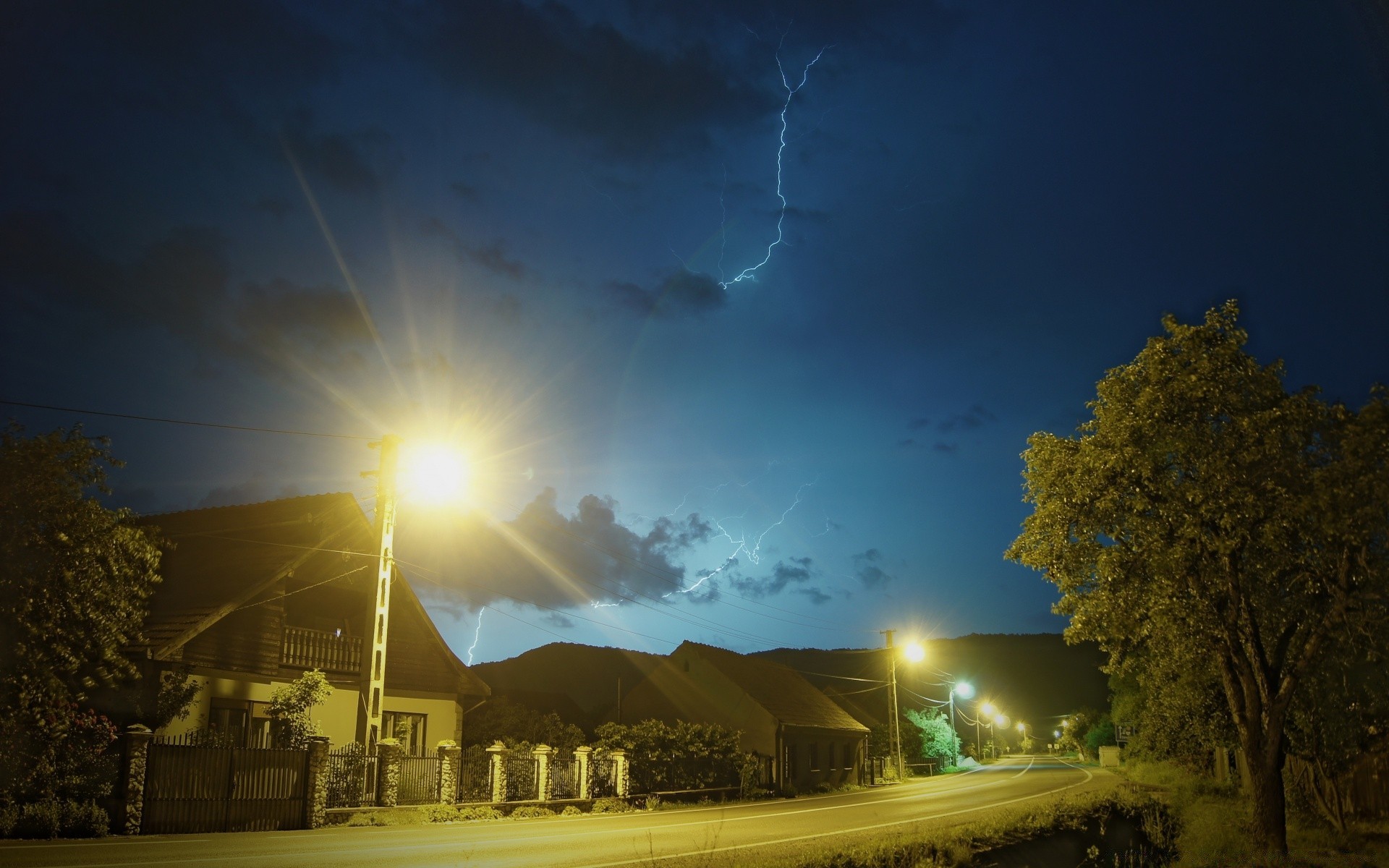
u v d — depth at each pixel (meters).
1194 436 14.86
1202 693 23.20
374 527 25.59
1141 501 15.32
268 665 26.64
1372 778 19.89
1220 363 15.06
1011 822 17.33
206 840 17.28
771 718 45.78
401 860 14.27
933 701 91.38
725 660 50.75
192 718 24.19
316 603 30.20
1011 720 146.62
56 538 18.62
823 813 27.09
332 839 17.91
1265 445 14.31
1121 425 15.43
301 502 30.52
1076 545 16.30
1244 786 26.58
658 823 23.11
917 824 22.44
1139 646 20.00
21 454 18.78
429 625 32.28
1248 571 15.70
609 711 53.09
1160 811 22.67
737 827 21.83
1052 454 16.77
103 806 18.11
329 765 22.73
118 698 22.44
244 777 20.27
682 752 35.78
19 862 13.09
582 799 29.55
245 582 26.45
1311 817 21.27
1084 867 17.11
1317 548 14.55
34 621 18.27
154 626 24.70
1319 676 16.45
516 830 20.78
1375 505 13.36
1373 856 16.06
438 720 31.81
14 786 17.05
